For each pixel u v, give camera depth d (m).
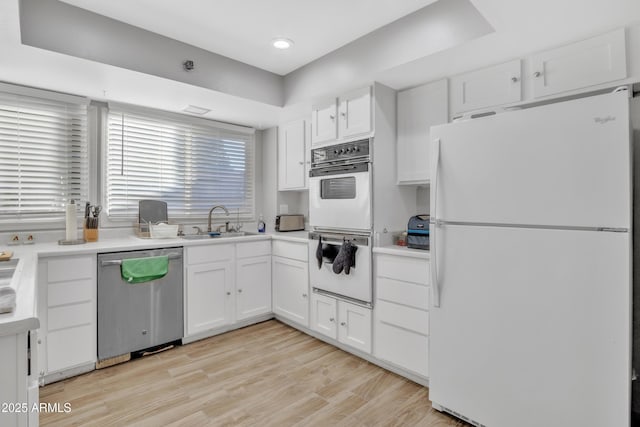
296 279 3.07
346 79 2.49
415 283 2.15
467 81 2.22
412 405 1.96
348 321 2.61
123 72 2.25
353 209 2.56
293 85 2.94
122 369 2.36
